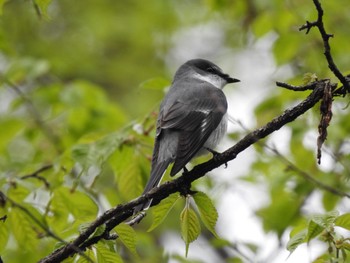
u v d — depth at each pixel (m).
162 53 18.03
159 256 11.54
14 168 12.31
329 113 7.31
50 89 13.02
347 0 12.95
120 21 17.30
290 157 12.40
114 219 7.33
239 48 17.89
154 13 17.38
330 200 11.27
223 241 10.47
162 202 7.40
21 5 16.72
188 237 7.31
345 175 11.38
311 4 12.59
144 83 10.61
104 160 8.89
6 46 12.53
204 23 15.17
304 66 13.05
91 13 17.30
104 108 13.05
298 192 11.58
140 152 9.59
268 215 11.74
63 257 7.00
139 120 10.02
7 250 10.53
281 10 12.56
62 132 12.98
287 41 12.54
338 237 6.90
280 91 11.98
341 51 12.73
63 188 8.94
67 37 17.16
